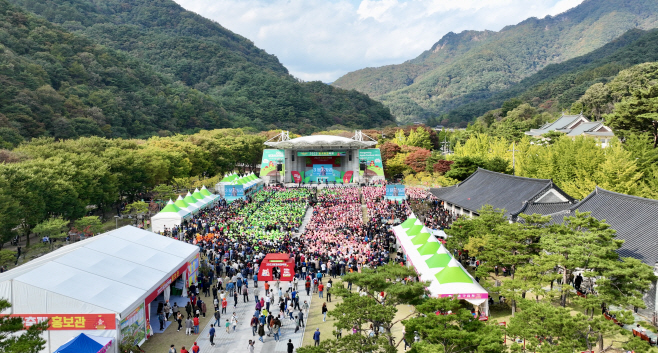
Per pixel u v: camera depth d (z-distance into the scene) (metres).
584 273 31.44
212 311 39.00
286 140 128.38
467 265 48.81
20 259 53.41
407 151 138.38
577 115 149.25
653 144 75.31
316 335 31.62
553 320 25.12
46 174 62.53
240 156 151.12
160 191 87.38
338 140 118.06
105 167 75.06
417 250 44.22
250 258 48.41
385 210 75.19
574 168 68.56
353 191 99.38
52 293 28.78
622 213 43.56
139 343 31.94
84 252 35.78
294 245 53.12
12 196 55.31
